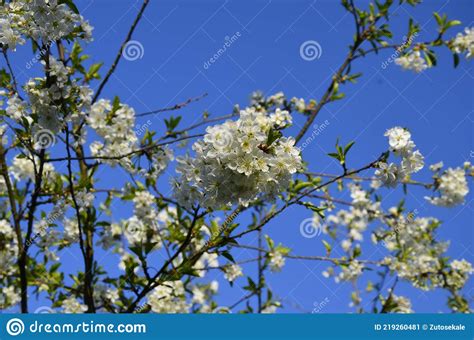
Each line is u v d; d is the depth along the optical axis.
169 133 1.88
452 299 2.37
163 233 2.00
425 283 2.35
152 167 1.87
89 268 1.85
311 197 1.98
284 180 1.53
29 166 1.97
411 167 1.62
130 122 1.85
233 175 1.52
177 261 1.97
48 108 1.69
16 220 1.82
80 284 1.97
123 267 2.01
